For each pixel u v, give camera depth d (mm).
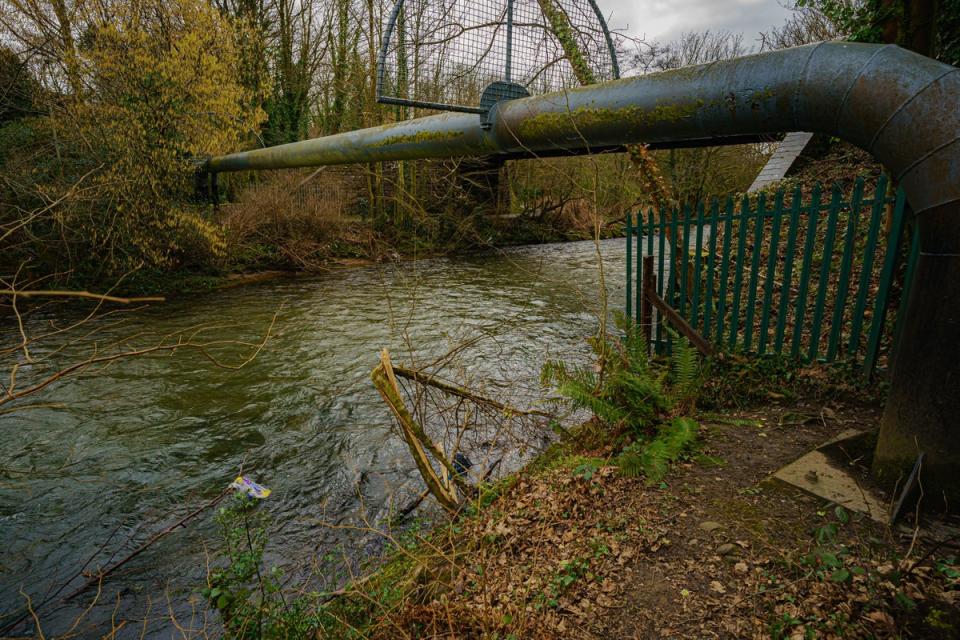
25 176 11453
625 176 16594
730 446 4250
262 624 3023
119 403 7000
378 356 8703
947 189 2926
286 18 21844
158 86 12289
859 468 3666
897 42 5227
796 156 13852
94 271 13039
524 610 2730
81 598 3699
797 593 2670
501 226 23469
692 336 5824
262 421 6461
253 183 20906
